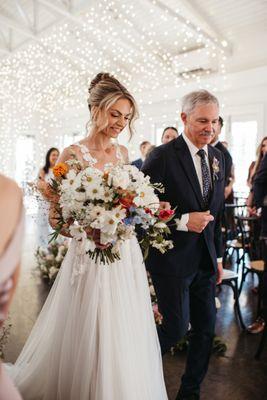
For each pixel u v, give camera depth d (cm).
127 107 181
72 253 184
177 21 623
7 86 1117
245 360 263
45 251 461
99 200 151
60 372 177
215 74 743
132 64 888
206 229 201
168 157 196
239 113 711
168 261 196
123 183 149
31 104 1167
